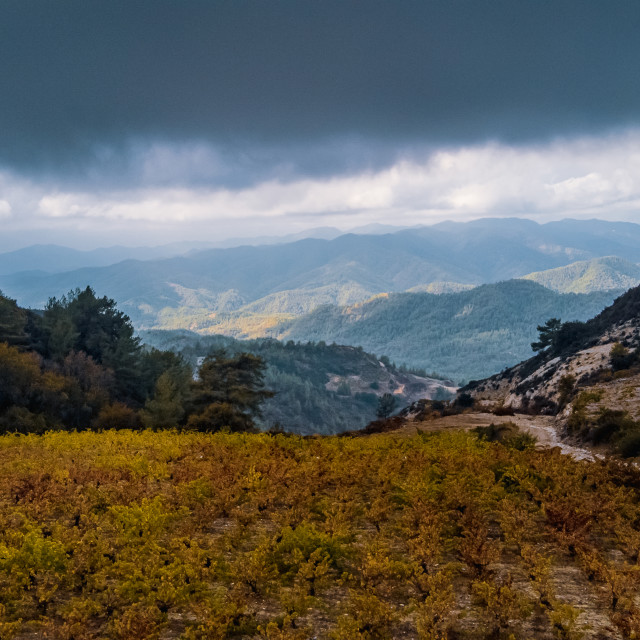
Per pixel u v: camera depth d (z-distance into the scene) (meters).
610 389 36.47
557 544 10.66
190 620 7.82
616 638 7.26
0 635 7.11
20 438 27.16
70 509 12.19
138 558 9.14
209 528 11.84
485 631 7.44
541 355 77.31
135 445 22.77
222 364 50.03
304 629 7.16
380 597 8.53
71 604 8.04
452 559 10.12
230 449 20.39
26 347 85.00
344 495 13.25
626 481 14.75
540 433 34.22
